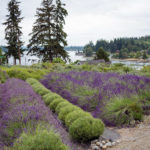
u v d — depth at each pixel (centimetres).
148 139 308
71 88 707
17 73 1431
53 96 613
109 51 14312
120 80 635
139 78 618
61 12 2789
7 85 923
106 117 451
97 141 352
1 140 290
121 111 440
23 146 227
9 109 481
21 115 345
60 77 901
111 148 308
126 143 312
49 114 419
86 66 1619
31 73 1495
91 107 548
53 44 2673
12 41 3303
